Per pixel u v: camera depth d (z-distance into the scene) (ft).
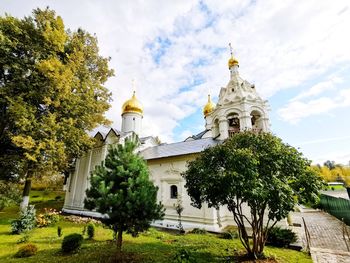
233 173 20.99
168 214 53.11
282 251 28.68
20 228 40.68
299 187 23.44
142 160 28.43
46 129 48.78
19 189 64.08
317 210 87.30
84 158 82.79
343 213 56.54
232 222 49.73
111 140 74.43
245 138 26.68
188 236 38.63
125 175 25.22
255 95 66.44
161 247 30.73
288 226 46.11
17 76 49.85
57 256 26.91
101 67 70.54
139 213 23.91
